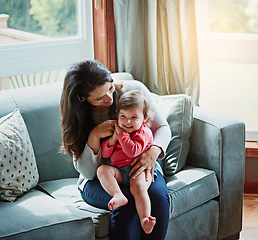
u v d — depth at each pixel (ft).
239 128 7.97
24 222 6.02
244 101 10.37
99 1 9.23
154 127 7.46
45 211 6.32
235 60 10.02
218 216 8.10
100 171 6.68
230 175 8.05
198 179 7.61
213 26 10.06
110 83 6.68
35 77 9.36
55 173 7.84
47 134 7.75
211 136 7.91
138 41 9.46
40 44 9.20
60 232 6.12
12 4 8.77
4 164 6.75
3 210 6.33
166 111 8.22
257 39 9.80
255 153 10.06
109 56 9.57
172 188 7.32
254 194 10.35
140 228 6.47
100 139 6.95
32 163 7.22
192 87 9.45
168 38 9.37
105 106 7.04
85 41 9.75
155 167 7.09
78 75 6.54
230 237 8.54
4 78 8.95
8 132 6.98
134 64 9.54
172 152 7.94
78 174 8.06
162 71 9.65
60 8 9.39
